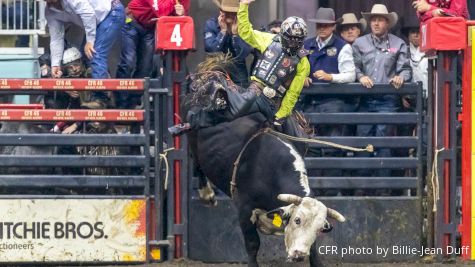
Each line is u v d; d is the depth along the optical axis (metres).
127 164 29.77
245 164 27.00
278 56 27.72
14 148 30.95
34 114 29.44
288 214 24.47
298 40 27.55
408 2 38.44
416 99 30.39
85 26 31.55
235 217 30.23
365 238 30.33
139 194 30.75
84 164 29.73
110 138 29.72
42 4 34.75
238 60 30.83
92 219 29.61
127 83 29.59
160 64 30.45
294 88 27.78
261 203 26.83
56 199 29.52
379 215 30.31
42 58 33.91
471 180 29.89
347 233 30.31
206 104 27.81
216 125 27.86
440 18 29.55
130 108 31.64
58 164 29.69
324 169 30.50
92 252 29.61
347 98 31.08
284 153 26.42
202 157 28.14
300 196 25.52
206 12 37.47
